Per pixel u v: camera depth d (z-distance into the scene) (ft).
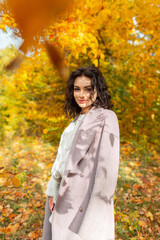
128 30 10.34
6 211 8.02
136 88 14.35
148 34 10.23
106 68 13.76
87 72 3.73
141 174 11.44
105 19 9.05
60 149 4.27
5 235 6.82
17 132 17.81
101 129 3.48
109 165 3.15
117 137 3.37
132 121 14.84
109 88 14.40
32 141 16.63
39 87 14.33
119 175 11.03
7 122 17.58
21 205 8.41
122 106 14.44
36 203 8.53
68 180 3.51
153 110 14.46
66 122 13.14
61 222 3.51
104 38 12.32
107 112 3.65
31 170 11.33
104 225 3.13
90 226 3.04
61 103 14.66
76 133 3.67
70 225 3.44
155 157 13.94
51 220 4.00
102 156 3.18
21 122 17.03
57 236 3.51
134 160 13.42
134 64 12.85
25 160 12.92
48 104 15.29
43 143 16.22
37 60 10.62
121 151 14.57
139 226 7.09
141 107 14.34
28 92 15.70
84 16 7.63
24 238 6.70
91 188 3.42
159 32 9.35
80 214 3.42
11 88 15.12
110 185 3.15
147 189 9.93
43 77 13.80
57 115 14.10
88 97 3.82
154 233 7.09
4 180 10.13
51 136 15.34
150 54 11.46
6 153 14.25
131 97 14.51
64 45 6.88
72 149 3.58
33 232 6.90
